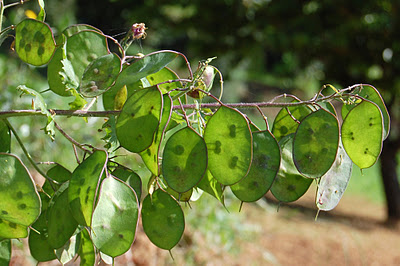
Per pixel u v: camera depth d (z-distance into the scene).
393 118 2.88
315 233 2.51
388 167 3.01
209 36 2.56
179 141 0.59
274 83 5.04
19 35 0.62
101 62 0.61
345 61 2.60
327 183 0.63
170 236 0.61
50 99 1.60
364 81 2.64
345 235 2.57
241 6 2.47
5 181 0.58
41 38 0.62
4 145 0.63
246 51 2.58
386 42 2.50
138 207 0.58
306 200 3.21
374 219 3.04
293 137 0.63
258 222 2.47
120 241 0.58
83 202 0.57
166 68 0.70
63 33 0.65
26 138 1.49
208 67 0.63
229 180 0.59
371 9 2.42
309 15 2.49
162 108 0.58
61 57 0.64
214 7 2.49
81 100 0.67
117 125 0.59
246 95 4.92
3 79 1.52
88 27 0.66
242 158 0.59
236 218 2.00
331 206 0.63
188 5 2.49
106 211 0.57
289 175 0.63
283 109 0.67
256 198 0.60
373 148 0.62
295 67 2.79
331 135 0.61
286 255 2.17
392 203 2.98
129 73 0.59
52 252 0.65
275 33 2.48
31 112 0.60
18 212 0.58
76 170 0.59
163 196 0.61
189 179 0.59
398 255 2.42
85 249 0.63
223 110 0.59
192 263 1.71
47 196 0.65
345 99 0.65
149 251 1.63
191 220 1.79
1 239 0.63
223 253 1.84
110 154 0.61
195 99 0.62
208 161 0.59
